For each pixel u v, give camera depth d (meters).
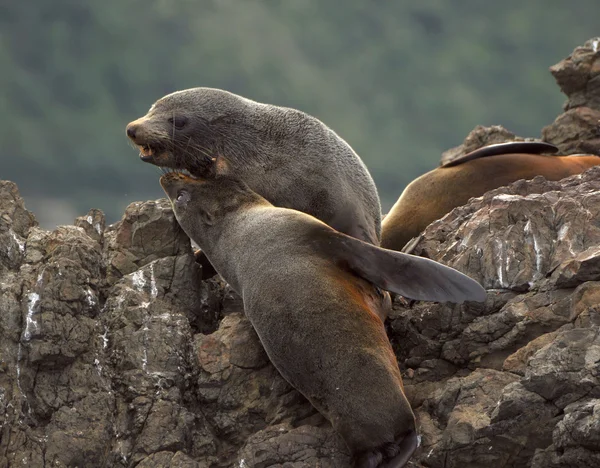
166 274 39.34
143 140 41.53
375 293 34.62
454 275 33.09
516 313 34.69
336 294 33.00
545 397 31.28
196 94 42.53
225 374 36.25
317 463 32.53
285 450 32.84
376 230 42.28
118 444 34.25
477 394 33.12
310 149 41.16
